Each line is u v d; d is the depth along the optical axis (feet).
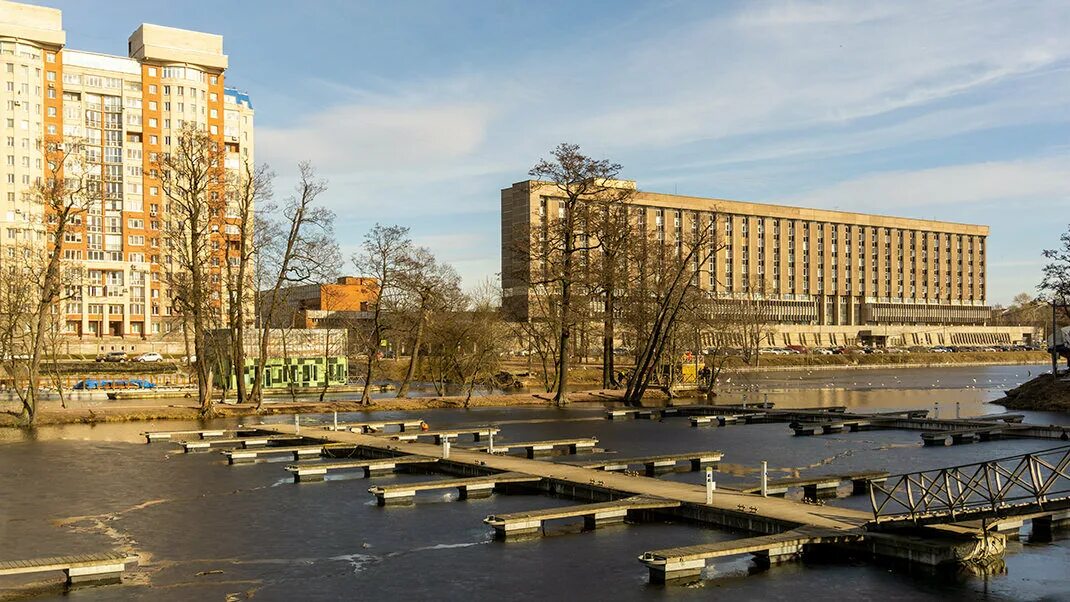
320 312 470.80
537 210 569.23
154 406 233.14
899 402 297.12
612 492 107.86
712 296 418.10
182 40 535.19
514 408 257.55
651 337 273.13
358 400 277.85
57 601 73.26
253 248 236.63
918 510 89.40
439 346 315.99
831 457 154.92
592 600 73.15
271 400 279.49
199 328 222.48
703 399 304.71
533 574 80.38
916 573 79.25
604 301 277.03
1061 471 87.30
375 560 85.66
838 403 292.61
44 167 492.13
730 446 171.32
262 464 145.89
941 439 174.50
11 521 103.19
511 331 361.71
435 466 139.23
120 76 520.42
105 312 500.74
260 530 98.07
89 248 502.79
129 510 108.99
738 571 80.43
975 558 81.56
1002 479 126.31
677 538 92.22
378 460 136.67
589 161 249.55
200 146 220.02
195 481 129.39
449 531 96.78
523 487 120.98
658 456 146.41
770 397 320.70
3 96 485.97
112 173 513.45
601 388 332.19
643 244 281.33
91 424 204.85
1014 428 186.91
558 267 260.83
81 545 91.86
